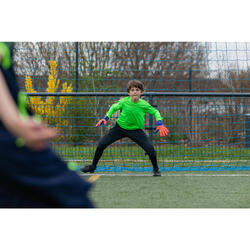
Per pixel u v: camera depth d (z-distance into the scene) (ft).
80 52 85.40
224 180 44.50
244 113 84.02
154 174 48.34
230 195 36.06
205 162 61.41
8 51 14.40
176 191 37.86
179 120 84.84
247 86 87.15
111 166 57.47
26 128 10.11
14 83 14.79
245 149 74.38
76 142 76.07
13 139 13.07
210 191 37.88
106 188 39.37
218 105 82.58
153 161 48.34
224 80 92.07
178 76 104.01
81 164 59.67
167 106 85.05
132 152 72.74
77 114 76.79
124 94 53.62
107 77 88.17
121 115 48.96
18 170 13.11
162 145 79.66
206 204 32.40
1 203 13.16
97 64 87.25
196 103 86.43
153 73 96.53
